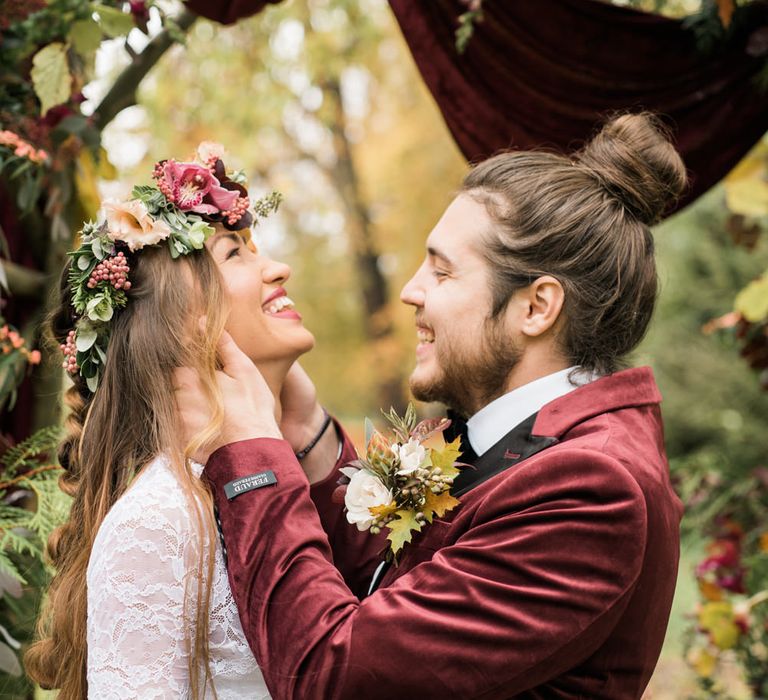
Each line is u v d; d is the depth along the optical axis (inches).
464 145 108.0
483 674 59.2
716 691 141.8
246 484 65.9
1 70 99.3
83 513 73.8
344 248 499.8
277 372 76.5
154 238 70.9
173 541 65.3
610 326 71.3
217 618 66.9
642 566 63.1
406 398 476.4
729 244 331.0
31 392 112.0
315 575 62.8
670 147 75.0
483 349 71.1
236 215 74.9
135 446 71.4
